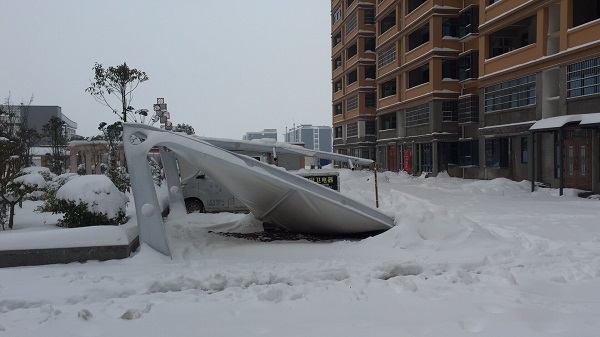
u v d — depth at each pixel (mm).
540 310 4773
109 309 5027
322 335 4215
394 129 39219
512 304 5023
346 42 51812
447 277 6105
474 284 5945
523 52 22859
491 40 26953
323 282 6059
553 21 21422
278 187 8461
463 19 30344
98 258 7227
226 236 9797
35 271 6586
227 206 14664
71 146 26547
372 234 9672
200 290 5797
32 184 9219
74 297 5445
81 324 4535
